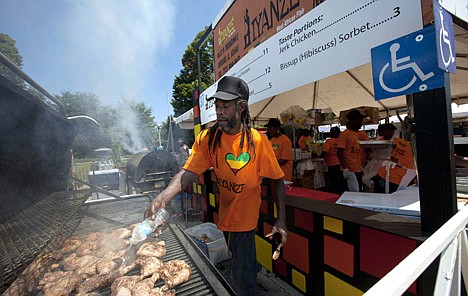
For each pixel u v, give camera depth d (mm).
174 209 5246
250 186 1651
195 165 1790
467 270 1166
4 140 1947
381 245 1558
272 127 4188
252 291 1736
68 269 1616
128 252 1758
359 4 1637
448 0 1354
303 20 2131
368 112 4840
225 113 1522
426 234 1396
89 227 2436
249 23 3391
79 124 3604
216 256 2832
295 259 2289
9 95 1755
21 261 1391
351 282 1784
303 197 2508
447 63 1295
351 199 2186
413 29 1342
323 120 5844
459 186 2658
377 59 1507
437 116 1302
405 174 2811
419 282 1424
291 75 2322
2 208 1939
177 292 1302
